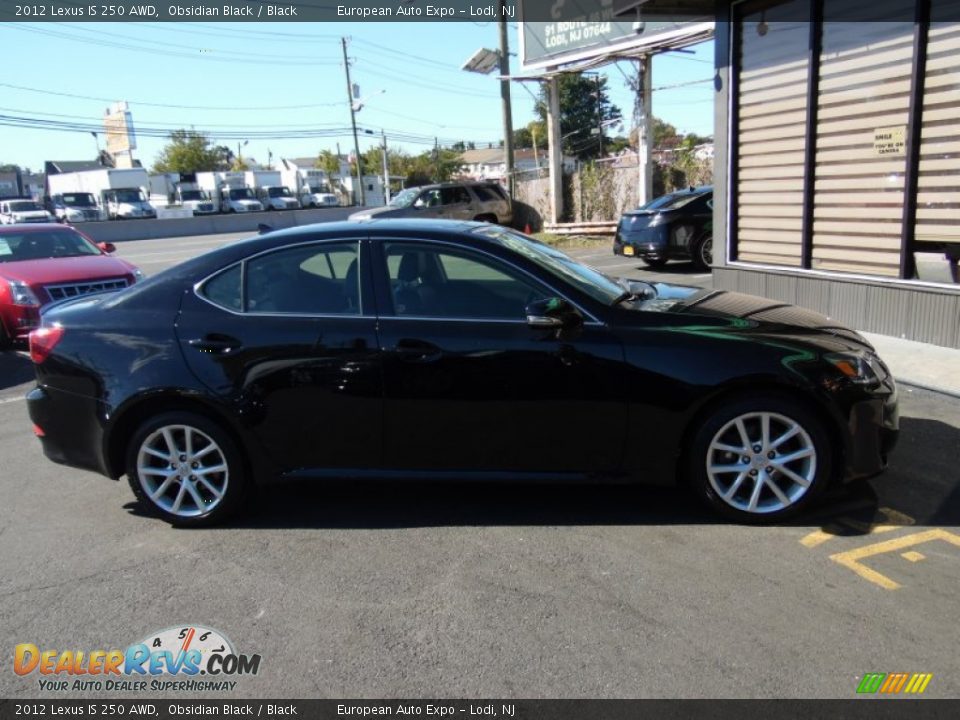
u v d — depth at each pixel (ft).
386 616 10.68
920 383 19.11
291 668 9.66
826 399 12.17
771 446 12.54
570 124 198.59
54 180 154.71
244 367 13.19
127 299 14.07
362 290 13.38
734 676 9.04
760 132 26.91
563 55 58.03
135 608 11.19
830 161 24.44
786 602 10.49
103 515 14.56
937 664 9.10
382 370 12.96
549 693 8.93
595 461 12.94
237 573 12.08
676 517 13.25
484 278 13.21
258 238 14.14
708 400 12.44
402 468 13.44
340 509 14.29
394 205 68.80
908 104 21.68
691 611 10.38
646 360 12.46
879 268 23.39
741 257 28.76
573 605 10.69
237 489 13.66
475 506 14.11
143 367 13.37
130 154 208.03
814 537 12.30
